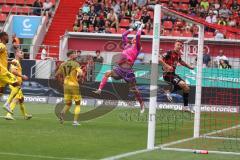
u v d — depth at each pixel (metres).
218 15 62.94
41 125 29.12
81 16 65.06
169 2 65.88
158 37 21.92
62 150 20.36
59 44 60.12
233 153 21.12
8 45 56.72
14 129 26.58
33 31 64.06
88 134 25.89
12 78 29.97
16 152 19.45
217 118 38.91
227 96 43.12
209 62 48.91
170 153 20.59
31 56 60.75
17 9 68.69
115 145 22.41
